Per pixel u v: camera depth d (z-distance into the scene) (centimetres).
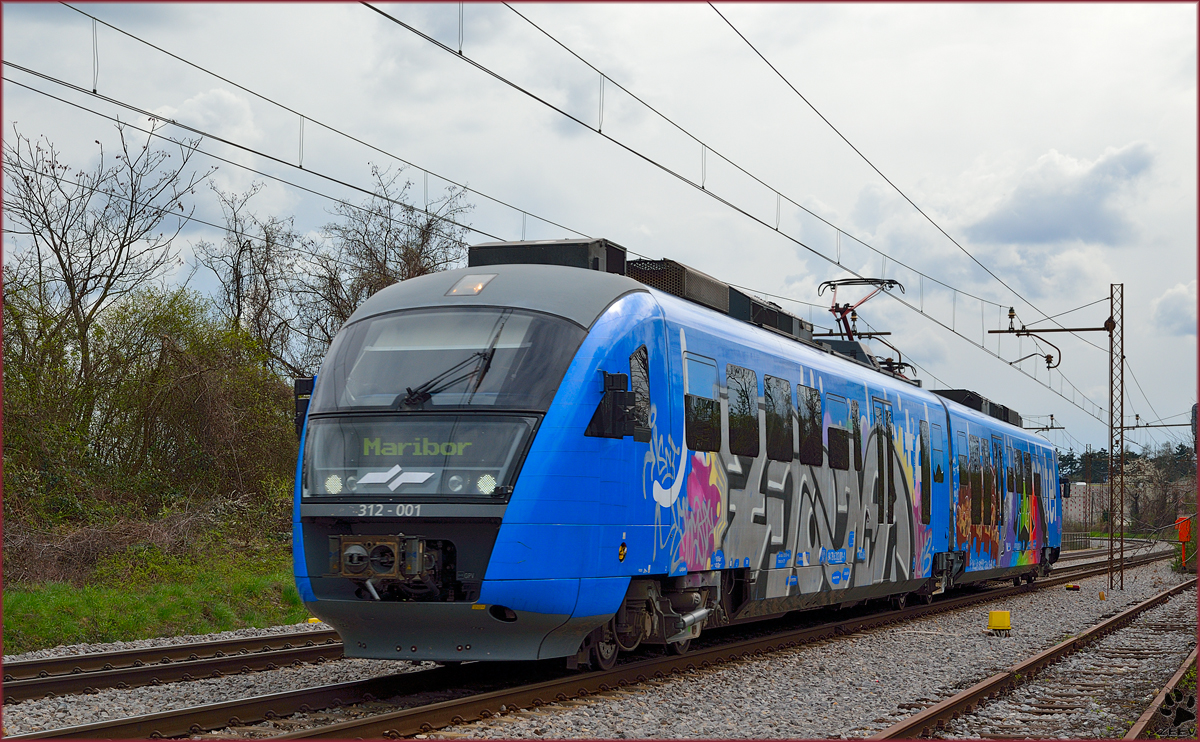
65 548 1767
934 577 2047
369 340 1013
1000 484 2536
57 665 1085
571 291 1033
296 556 957
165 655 1203
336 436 962
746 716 907
